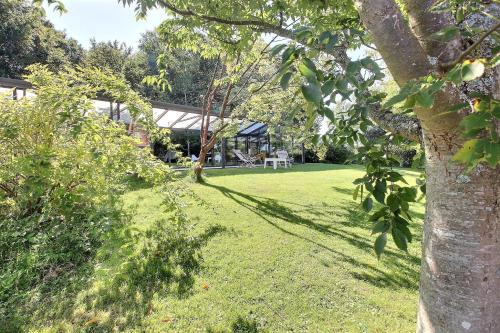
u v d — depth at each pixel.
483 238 1.07
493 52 0.72
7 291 2.65
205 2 2.64
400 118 1.62
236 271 3.22
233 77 6.69
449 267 1.14
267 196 7.16
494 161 0.59
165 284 2.91
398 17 0.95
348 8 2.31
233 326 2.35
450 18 0.99
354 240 4.29
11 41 19.86
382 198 1.48
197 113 12.80
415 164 2.01
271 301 2.70
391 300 2.76
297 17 2.81
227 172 12.57
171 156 13.84
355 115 1.81
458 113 0.95
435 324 1.19
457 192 1.09
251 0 2.71
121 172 3.60
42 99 3.38
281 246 3.95
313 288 2.93
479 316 1.09
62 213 3.67
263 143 19.83
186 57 21.47
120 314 2.44
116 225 3.21
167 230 4.17
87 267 3.04
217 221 4.89
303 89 0.72
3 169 3.51
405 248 1.27
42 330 2.21
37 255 3.08
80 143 3.43
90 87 3.61
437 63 0.90
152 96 24.05
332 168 15.56
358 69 0.80
